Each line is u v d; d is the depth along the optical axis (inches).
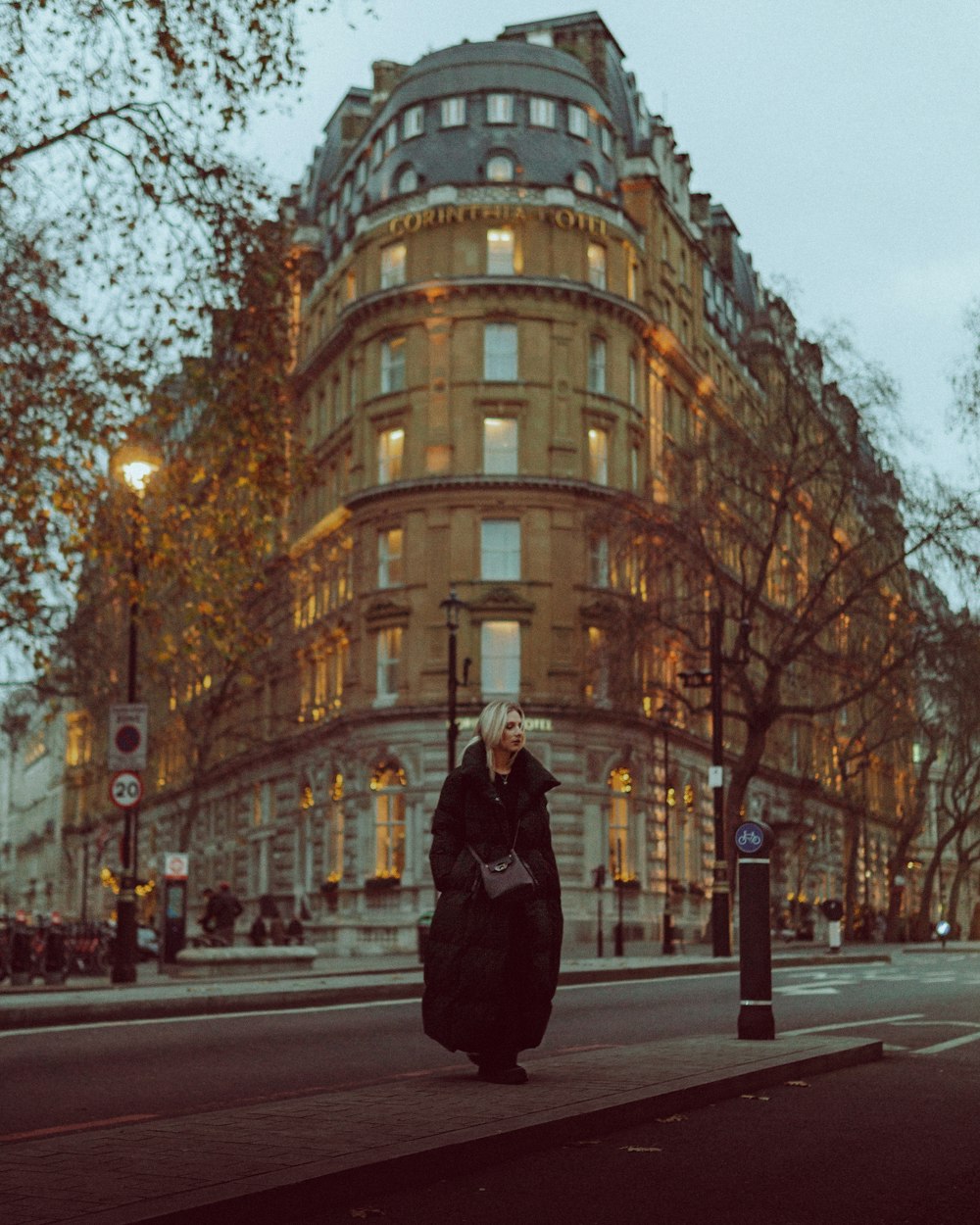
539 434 2022.6
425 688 1974.7
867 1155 257.8
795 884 2829.7
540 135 2123.5
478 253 2057.1
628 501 1728.6
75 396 831.1
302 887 2290.8
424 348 2054.6
